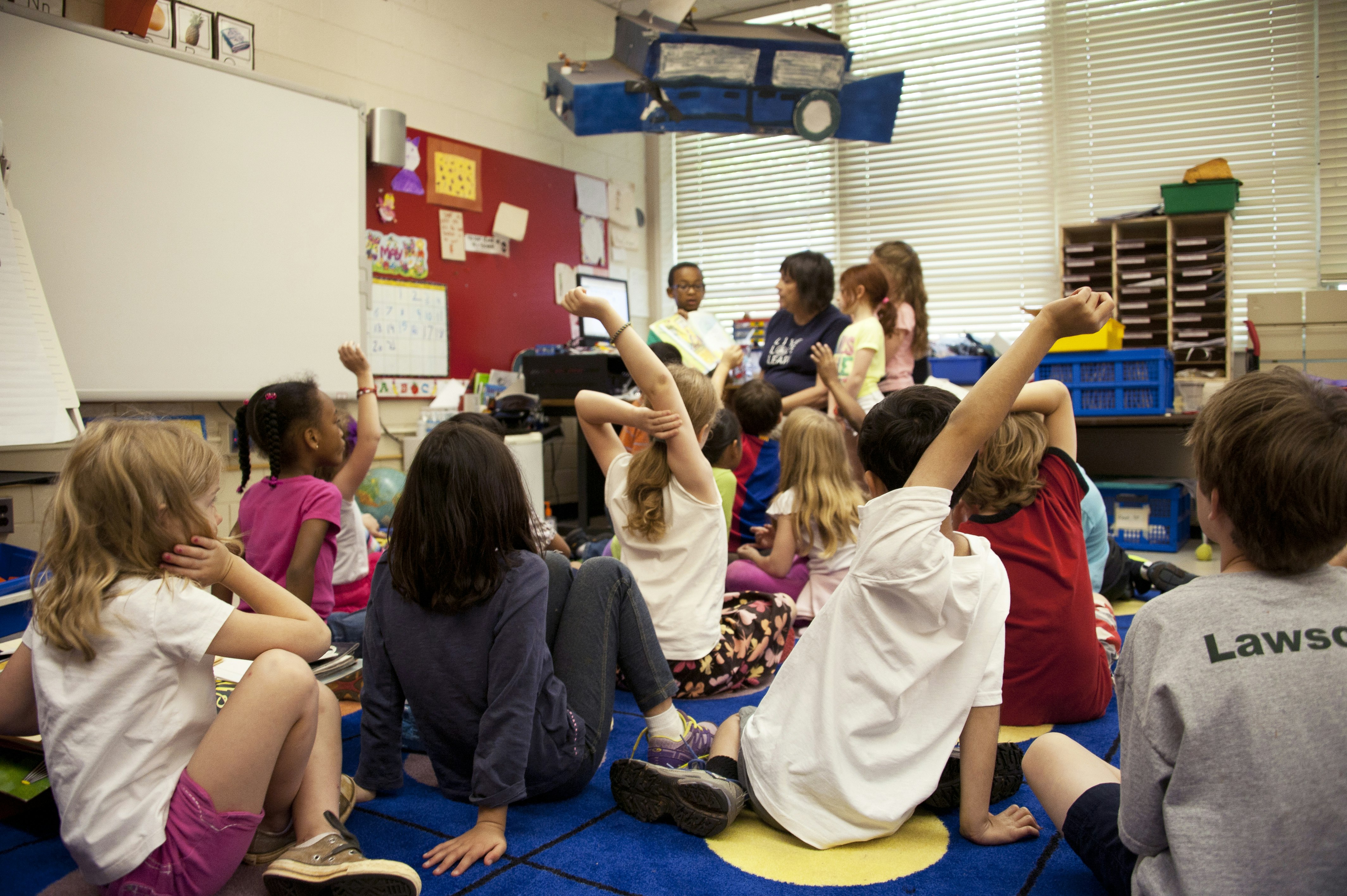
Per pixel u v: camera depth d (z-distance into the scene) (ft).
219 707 4.58
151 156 9.96
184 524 3.44
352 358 7.14
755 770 4.24
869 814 3.89
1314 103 13.94
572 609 4.83
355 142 12.13
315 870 3.34
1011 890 3.67
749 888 3.71
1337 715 2.56
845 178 17.30
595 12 17.04
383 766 4.50
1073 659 5.40
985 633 4.00
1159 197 14.90
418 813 4.54
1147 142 14.98
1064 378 13.38
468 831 4.11
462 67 14.30
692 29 13.82
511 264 15.20
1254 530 2.76
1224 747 2.60
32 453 8.84
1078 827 3.52
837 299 17.29
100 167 9.55
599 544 9.96
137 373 9.90
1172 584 8.88
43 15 9.07
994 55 15.98
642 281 18.49
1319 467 2.62
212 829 3.30
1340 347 12.61
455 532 4.07
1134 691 2.88
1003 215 16.07
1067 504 5.46
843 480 7.54
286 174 11.30
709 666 6.27
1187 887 2.60
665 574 6.03
